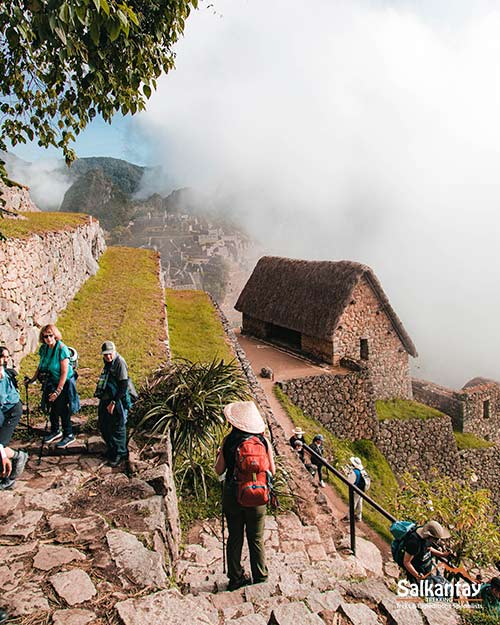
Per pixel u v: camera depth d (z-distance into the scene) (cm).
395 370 2003
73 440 629
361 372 1723
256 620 347
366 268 1839
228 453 436
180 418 696
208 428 702
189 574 486
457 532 807
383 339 1956
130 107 617
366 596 414
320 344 1883
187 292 2431
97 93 587
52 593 366
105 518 477
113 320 1245
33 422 679
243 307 2312
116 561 410
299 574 472
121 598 364
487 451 2009
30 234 1105
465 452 1962
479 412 2175
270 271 2308
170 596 360
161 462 588
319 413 1634
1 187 1497
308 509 719
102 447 622
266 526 646
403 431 1816
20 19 450
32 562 405
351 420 1684
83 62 545
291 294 2066
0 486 528
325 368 1789
